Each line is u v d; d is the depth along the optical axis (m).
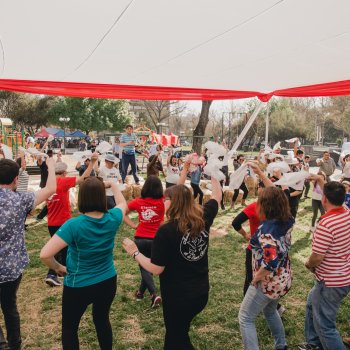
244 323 2.81
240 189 10.42
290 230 2.75
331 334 2.77
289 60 3.88
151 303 4.12
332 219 2.72
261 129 45.12
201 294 2.41
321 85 5.43
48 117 46.50
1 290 2.77
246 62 3.99
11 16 2.52
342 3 2.27
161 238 2.34
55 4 2.30
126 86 5.56
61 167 4.55
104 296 2.63
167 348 2.46
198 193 9.22
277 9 2.39
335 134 55.84
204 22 2.69
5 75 4.79
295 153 10.99
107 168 6.13
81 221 2.45
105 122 45.69
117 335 3.49
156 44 3.29
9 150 4.30
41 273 5.04
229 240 6.79
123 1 2.27
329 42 3.16
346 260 2.77
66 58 3.78
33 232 7.05
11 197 2.68
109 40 3.14
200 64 4.09
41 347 3.30
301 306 4.16
